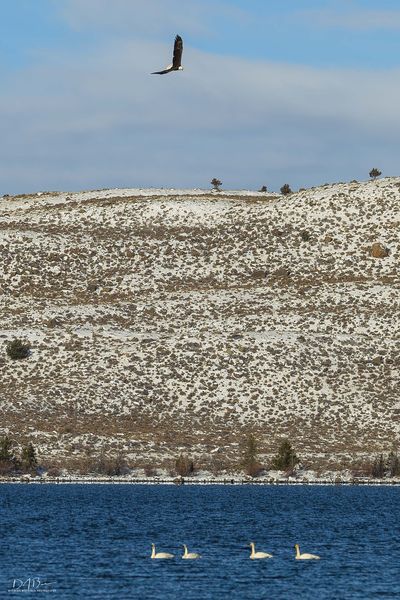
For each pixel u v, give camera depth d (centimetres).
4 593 14262
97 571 15625
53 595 14162
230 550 17538
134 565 16075
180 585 14712
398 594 14288
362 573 15575
